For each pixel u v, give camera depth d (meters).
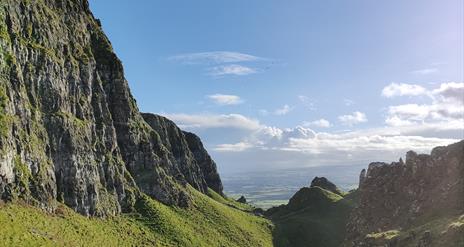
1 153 182.50
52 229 185.25
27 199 190.88
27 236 164.38
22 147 196.88
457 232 181.88
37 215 187.50
